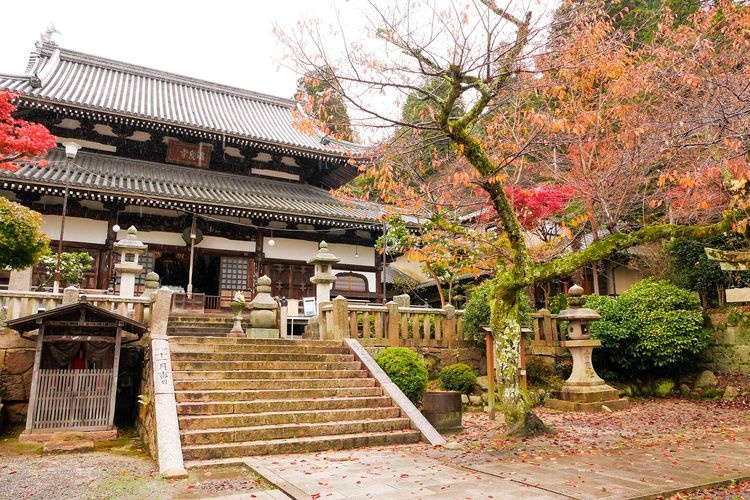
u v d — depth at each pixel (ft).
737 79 25.57
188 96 81.51
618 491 15.03
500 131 28.12
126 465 19.80
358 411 25.54
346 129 25.88
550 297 59.36
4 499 15.12
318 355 31.27
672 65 27.63
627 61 26.27
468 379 33.71
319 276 41.83
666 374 40.86
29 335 28.76
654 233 23.98
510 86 24.63
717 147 25.09
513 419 24.81
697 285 42.16
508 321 25.44
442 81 26.55
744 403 34.40
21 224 26.76
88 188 47.96
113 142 63.72
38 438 24.66
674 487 15.48
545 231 50.21
